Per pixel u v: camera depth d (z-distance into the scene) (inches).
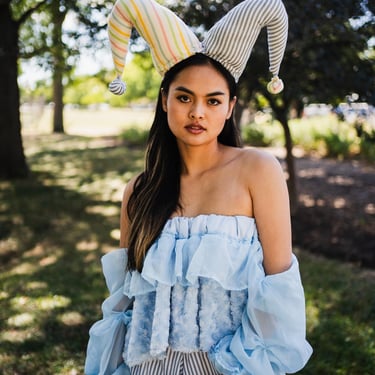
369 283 167.0
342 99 190.2
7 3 301.7
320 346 122.4
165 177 53.7
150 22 48.8
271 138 540.7
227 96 50.0
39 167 404.5
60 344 126.2
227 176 51.8
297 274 49.1
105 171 394.0
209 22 167.6
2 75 332.2
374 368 113.7
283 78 181.0
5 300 151.9
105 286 163.0
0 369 114.3
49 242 209.6
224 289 48.9
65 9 238.4
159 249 50.3
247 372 47.5
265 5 47.8
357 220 248.2
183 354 50.2
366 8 158.4
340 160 462.9
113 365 57.2
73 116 1149.1
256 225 50.9
